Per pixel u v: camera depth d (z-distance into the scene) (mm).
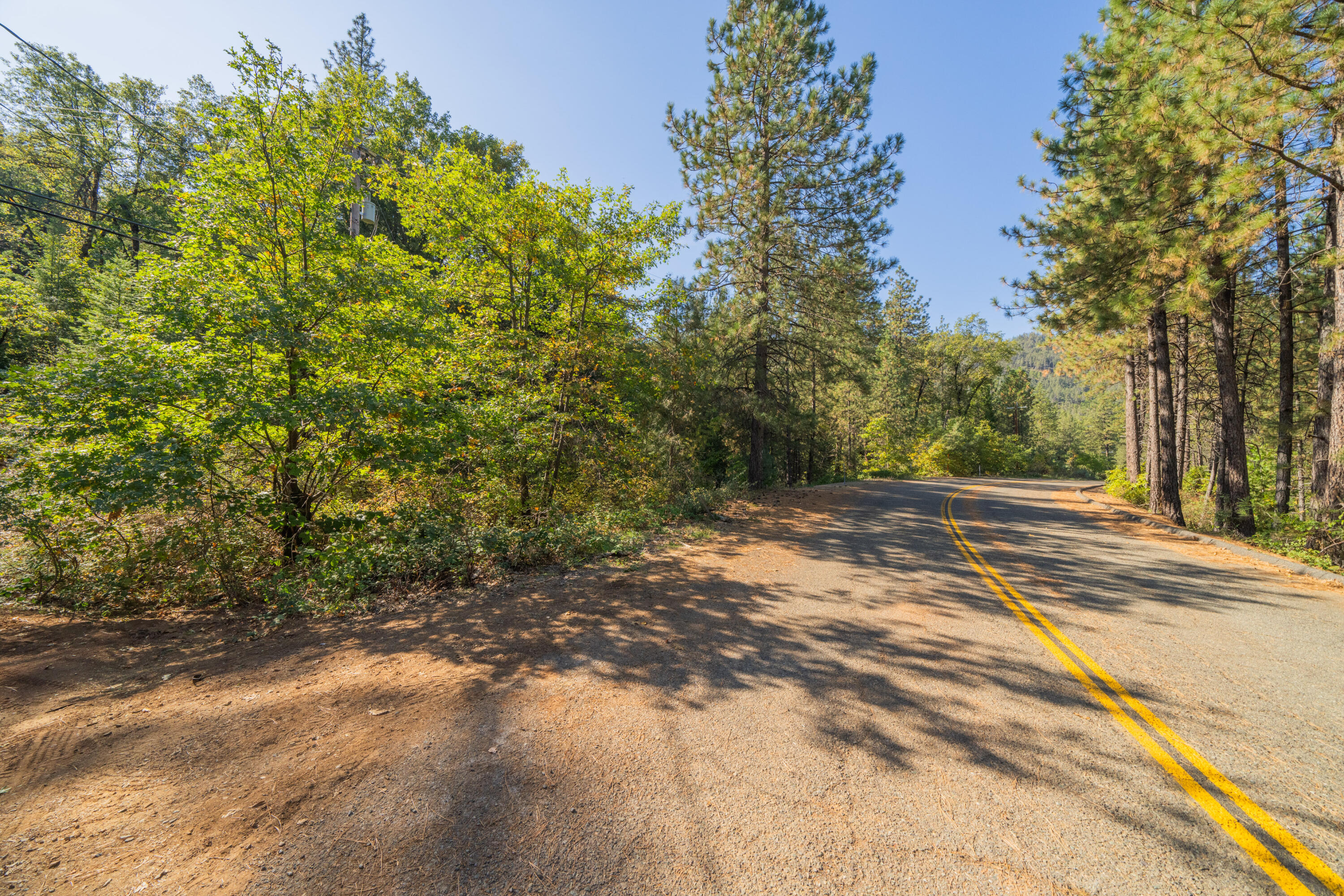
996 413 53688
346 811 2432
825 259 16375
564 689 3742
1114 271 9984
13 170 25000
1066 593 6414
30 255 23109
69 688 3721
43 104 24188
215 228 7094
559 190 9672
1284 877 2127
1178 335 19750
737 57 15430
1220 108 7246
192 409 6230
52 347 19625
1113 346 15625
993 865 2168
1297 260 10805
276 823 2348
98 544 5812
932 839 2311
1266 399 20781
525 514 9766
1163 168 8742
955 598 6180
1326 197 8469
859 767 2846
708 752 2965
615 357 10961
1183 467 23891
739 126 15867
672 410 15195
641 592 6227
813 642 4723
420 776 2703
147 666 4164
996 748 3049
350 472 7332
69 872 2037
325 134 7633
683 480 15281
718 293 17109
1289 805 2574
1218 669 4207
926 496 18766
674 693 3711
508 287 10703
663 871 2105
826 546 9195
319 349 7074
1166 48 7848
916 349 42312
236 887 1985
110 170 26031
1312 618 5531
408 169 10531
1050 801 2584
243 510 6285
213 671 4070
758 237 15992
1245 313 17016
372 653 4434
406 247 16078
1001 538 10398
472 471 9391
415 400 7535
